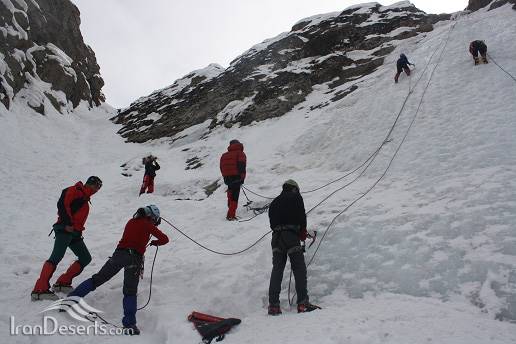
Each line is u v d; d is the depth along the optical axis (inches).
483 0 820.0
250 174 472.1
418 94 466.0
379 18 887.7
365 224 259.9
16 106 792.3
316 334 158.6
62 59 1037.2
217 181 498.3
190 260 273.1
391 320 163.0
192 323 192.5
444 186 283.1
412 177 321.1
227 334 180.7
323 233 265.7
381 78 604.1
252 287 229.0
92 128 971.3
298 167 450.0
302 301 197.0
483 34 583.2
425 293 193.2
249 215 367.9
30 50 949.8
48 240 343.9
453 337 144.4
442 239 222.1
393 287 204.1
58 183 545.0
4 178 515.2
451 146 341.4
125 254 209.6
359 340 146.6
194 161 631.2
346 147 436.8
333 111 559.2
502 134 326.3
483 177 275.4
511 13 637.9
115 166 660.1
